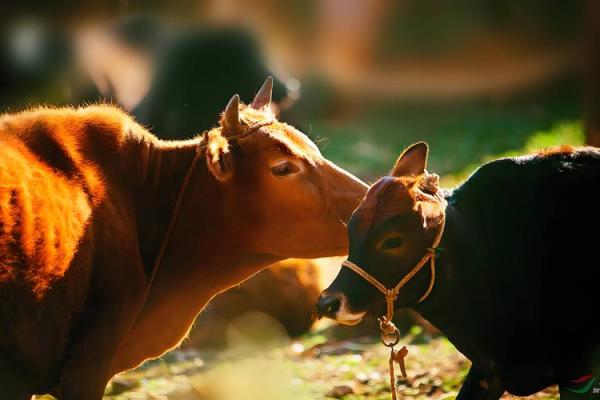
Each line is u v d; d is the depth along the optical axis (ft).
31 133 32.60
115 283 32.68
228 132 34.83
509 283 31.07
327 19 154.61
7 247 29.30
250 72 77.71
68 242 30.99
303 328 58.70
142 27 79.20
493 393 31.89
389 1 164.04
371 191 30.22
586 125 63.16
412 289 30.09
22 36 88.53
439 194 31.14
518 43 155.02
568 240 30.83
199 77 75.51
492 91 150.51
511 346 31.07
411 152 31.07
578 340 30.73
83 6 92.32
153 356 36.01
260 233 34.96
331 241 34.68
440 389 43.73
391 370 30.81
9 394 29.78
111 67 78.59
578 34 150.30
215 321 56.90
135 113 75.20
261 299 57.62
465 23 158.61
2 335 29.37
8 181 30.12
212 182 34.96
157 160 35.53
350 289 29.48
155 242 34.94
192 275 35.58
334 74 150.71
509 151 96.68
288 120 88.74
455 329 31.07
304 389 45.68
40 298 30.07
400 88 153.58
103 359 32.22
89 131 34.17
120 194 34.17
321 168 34.71
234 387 46.98
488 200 31.83
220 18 89.45
